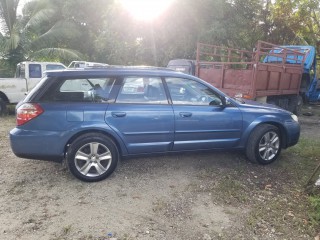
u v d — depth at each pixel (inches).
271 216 141.1
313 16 725.3
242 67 326.3
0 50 636.1
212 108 186.4
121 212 141.4
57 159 165.2
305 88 423.8
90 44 901.8
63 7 838.5
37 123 158.4
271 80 305.0
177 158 209.3
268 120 198.1
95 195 155.9
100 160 168.6
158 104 175.2
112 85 169.6
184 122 178.7
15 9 695.1
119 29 713.0
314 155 224.7
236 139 194.4
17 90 387.5
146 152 177.5
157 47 699.4
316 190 164.6
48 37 699.4
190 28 662.5
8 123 331.9
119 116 166.4
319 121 379.9
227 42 678.5
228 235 126.9
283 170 195.0
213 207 147.9
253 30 738.8
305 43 738.8
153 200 152.8
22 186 164.1
